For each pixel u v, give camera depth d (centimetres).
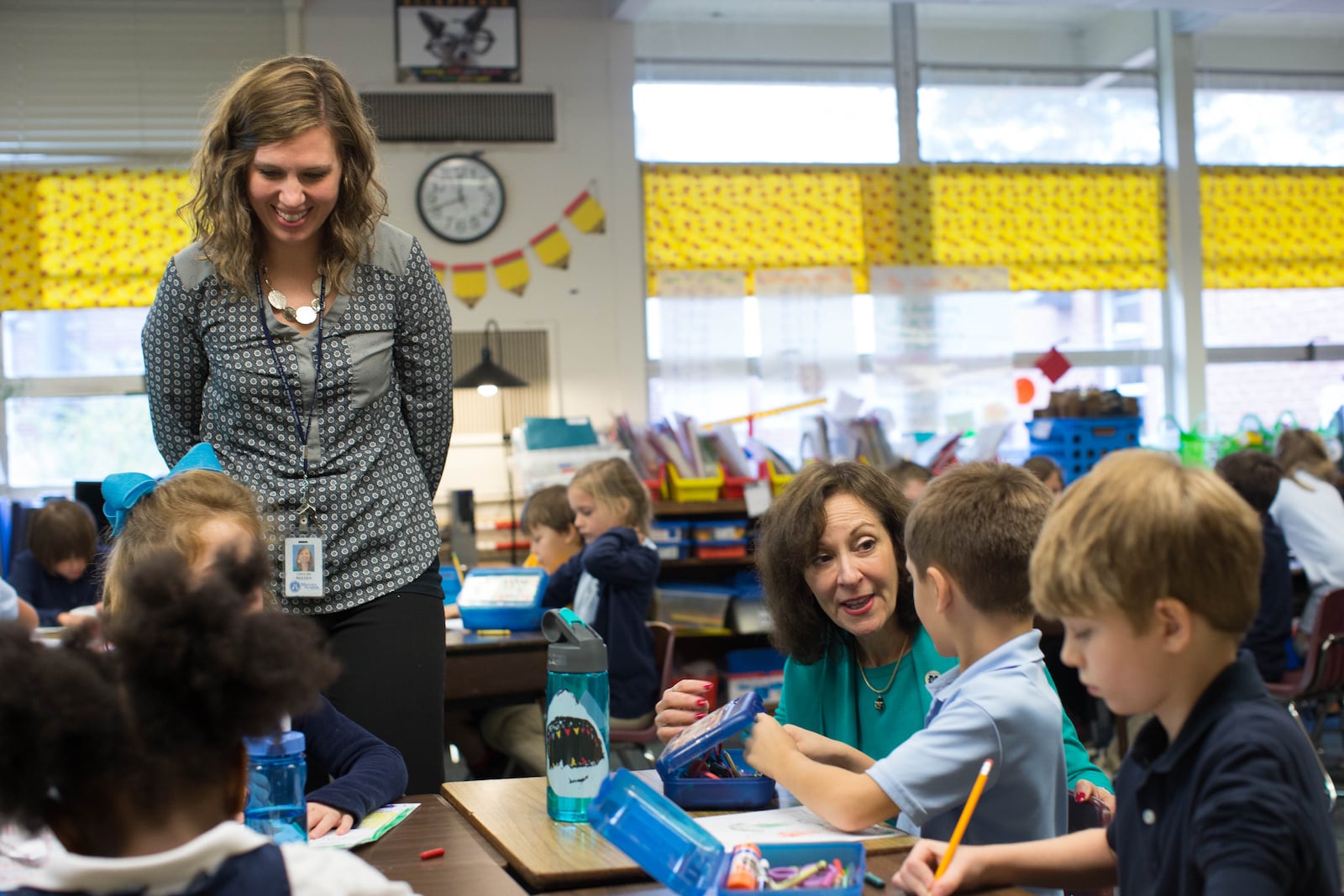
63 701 77
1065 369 691
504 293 647
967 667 148
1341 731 475
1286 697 398
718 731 143
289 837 124
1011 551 140
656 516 568
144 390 632
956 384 690
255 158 181
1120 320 722
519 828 136
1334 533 453
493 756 393
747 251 676
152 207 627
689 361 667
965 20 709
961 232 698
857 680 185
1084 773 178
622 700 369
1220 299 726
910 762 134
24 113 620
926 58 703
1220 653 104
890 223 690
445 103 643
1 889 101
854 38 698
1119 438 629
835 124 693
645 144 673
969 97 707
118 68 625
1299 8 614
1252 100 733
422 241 639
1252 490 409
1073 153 718
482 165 644
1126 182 718
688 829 118
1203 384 718
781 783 141
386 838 134
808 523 173
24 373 623
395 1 641
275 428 193
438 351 208
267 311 194
